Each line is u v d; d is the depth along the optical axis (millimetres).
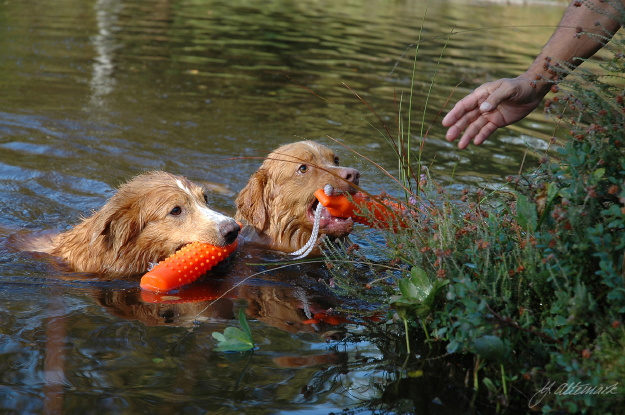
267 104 9883
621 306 3068
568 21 4555
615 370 2900
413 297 3518
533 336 3291
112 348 3543
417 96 10352
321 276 4988
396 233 4465
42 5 17172
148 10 18000
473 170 7309
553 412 2953
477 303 3328
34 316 3963
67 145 7781
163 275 4594
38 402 2975
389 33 16266
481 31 17297
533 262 3365
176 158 7598
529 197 3779
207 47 13711
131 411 2924
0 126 8172
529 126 9117
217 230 5016
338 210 5227
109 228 5094
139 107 9352
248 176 7445
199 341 3680
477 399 3098
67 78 10578
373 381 3254
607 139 3617
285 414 2932
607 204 3457
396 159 7754
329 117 9367
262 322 3998
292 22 17547
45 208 6336
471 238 3816
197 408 2961
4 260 5098
